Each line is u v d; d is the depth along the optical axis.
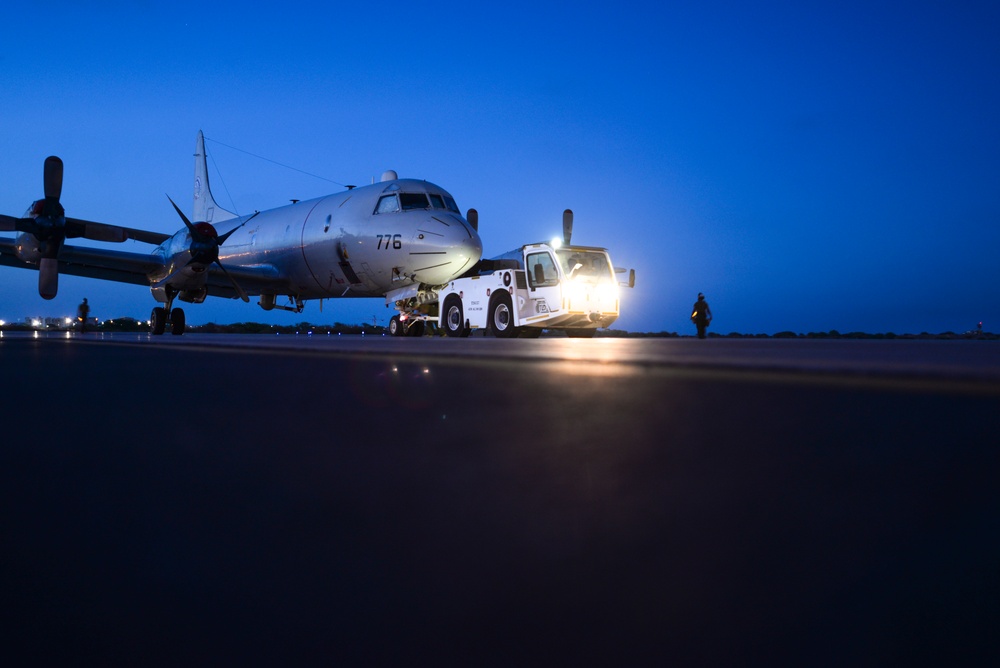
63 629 0.56
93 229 15.80
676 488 0.84
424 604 0.59
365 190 16.30
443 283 15.33
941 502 0.71
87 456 1.18
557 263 13.57
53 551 0.72
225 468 1.08
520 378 2.12
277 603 0.60
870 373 1.76
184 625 0.56
